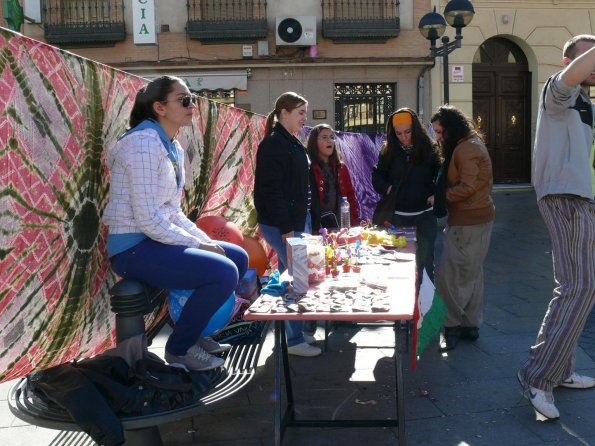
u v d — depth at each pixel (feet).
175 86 9.53
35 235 7.84
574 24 52.80
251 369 10.29
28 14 47.37
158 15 49.78
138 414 8.64
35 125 7.75
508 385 12.57
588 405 11.51
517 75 54.19
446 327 14.85
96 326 9.57
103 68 9.30
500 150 54.70
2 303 7.36
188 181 12.92
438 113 14.76
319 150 16.44
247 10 49.98
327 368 13.85
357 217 18.22
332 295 9.68
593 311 17.29
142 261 9.23
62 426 8.50
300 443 10.56
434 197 14.89
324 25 50.08
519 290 20.30
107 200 9.78
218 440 10.72
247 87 50.55
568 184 10.82
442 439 10.51
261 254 14.67
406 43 51.44
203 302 9.43
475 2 51.21
